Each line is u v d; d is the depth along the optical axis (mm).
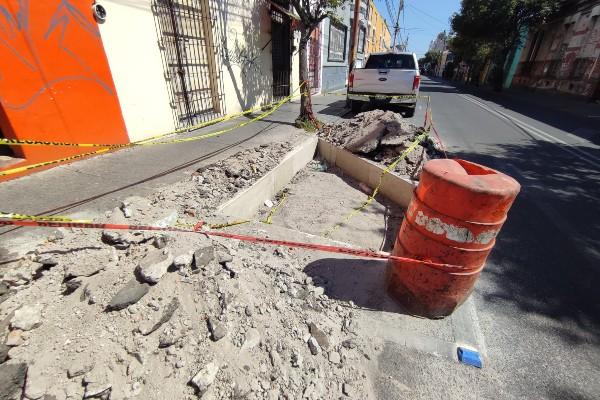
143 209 2818
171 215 2824
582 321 2561
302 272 2820
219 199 3787
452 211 2031
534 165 6254
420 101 15602
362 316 2443
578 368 2152
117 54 4516
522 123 10609
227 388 1720
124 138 4879
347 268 2961
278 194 5160
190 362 1778
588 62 17250
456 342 2268
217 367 1769
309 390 1816
